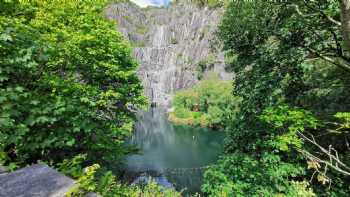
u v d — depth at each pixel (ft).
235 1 22.88
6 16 20.06
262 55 21.07
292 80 20.57
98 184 9.81
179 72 246.88
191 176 53.88
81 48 24.04
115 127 25.39
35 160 16.21
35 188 5.47
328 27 16.98
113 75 28.25
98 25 29.43
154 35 309.01
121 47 31.99
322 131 19.72
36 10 25.54
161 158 71.10
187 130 119.03
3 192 5.23
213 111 114.52
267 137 19.11
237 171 18.47
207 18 252.62
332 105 20.15
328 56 18.80
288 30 18.84
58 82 15.35
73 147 19.84
